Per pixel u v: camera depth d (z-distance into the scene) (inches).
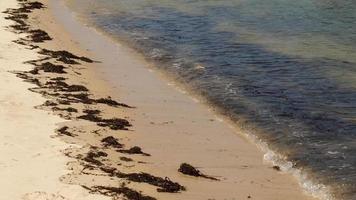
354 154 752.3
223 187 667.4
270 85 1013.8
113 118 853.8
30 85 941.2
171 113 907.4
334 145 780.0
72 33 1385.3
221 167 726.5
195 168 715.4
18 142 719.1
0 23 1378.0
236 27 1428.4
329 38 1327.5
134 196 602.2
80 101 906.1
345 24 1464.1
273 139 810.2
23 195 588.4
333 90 987.3
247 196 649.0
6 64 1037.8
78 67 1103.6
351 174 702.5
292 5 1701.5
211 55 1192.2
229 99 955.3
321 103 930.7
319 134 815.7
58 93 928.3
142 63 1159.0
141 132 821.2
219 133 835.4
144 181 648.4
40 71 1027.3
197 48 1243.2
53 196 589.6
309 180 697.6
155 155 745.6
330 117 874.8
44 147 710.5
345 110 901.2
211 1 1758.1
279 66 1117.7
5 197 582.6
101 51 1237.1
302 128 838.5
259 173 714.8
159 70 1115.9
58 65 1066.1
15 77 970.7
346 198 653.9
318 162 736.3
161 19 1520.7
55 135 751.7
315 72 1080.8
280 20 1509.6
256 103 935.7
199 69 1103.0
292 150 773.3
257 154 769.6
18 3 1669.5
